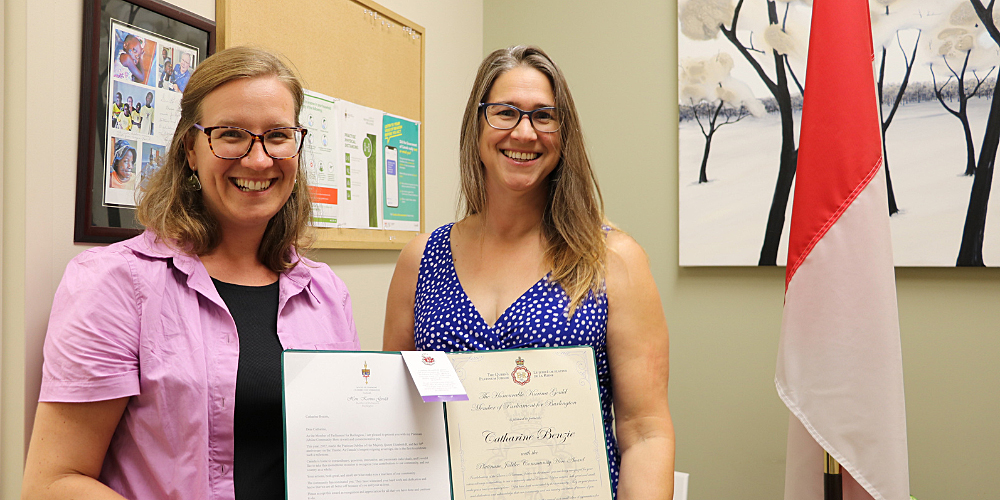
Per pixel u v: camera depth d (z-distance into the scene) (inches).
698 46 102.1
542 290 50.0
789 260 70.0
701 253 101.8
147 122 58.3
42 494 39.6
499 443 45.2
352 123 85.4
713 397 102.1
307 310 52.2
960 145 87.9
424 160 101.7
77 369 40.3
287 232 52.1
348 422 43.4
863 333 64.6
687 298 104.3
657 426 49.2
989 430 87.5
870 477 63.2
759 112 98.5
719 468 101.5
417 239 58.2
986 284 88.1
